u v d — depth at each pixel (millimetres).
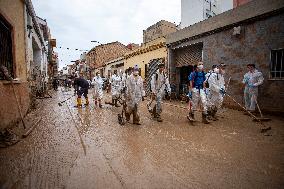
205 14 18547
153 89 8281
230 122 7809
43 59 24859
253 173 3684
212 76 8336
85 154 4641
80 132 6562
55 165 4047
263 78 8867
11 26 7844
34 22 14523
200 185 3305
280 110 8781
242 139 5680
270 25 9133
